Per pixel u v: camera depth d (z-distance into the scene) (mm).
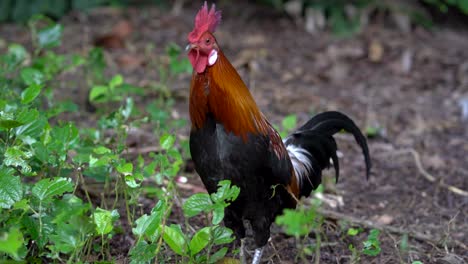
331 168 8523
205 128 5398
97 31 12977
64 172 6000
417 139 9781
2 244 4090
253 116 5418
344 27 13984
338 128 6840
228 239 4898
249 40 13219
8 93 7012
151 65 11344
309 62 12469
